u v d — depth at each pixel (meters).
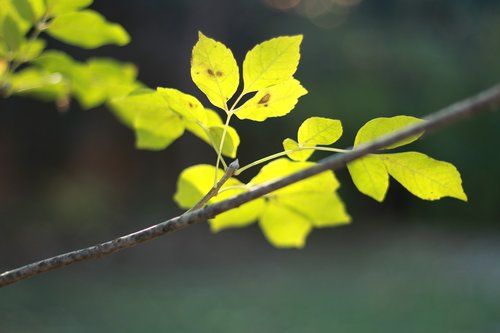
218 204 0.83
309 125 1.03
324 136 1.03
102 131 16.00
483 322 9.24
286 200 1.40
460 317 9.47
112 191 15.91
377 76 16.52
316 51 16.39
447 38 18.25
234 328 8.77
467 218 17.77
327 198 1.38
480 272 12.63
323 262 13.66
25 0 1.46
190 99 1.06
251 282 11.79
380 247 15.21
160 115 1.34
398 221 17.77
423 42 17.25
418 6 18.03
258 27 16.48
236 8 16.05
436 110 16.67
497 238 16.19
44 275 11.55
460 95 17.05
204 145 16.41
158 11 15.23
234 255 14.11
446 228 17.31
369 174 1.05
